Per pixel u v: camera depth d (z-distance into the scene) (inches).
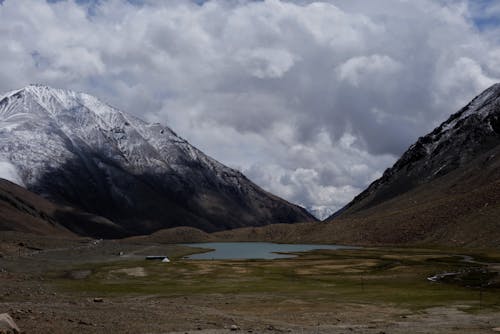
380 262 5654.5
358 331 1834.4
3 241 7219.5
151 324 1873.8
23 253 6269.7
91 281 3774.6
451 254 6530.5
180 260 6328.7
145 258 6328.7
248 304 2655.0
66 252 7071.9
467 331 1857.8
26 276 3836.1
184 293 3129.9
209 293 3142.2
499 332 1840.6
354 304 2684.5
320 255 7298.2
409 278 4084.6
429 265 5029.5
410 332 1822.1
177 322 1955.0
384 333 1781.5
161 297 2913.4
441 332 1829.5
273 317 2246.6
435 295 3056.1
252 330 1800.0
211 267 5088.6
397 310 2496.3
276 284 3695.9
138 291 3191.4
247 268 5012.3
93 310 2194.9
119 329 1726.1
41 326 1680.6
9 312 1951.3
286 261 5969.5
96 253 7249.0
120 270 4640.8
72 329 1673.2
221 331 1744.6
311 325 2032.5
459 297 2970.0
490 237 7573.8
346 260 6003.9
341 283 3782.0
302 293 3166.8
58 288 3221.0
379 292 3213.6
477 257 5964.6
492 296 3004.4
